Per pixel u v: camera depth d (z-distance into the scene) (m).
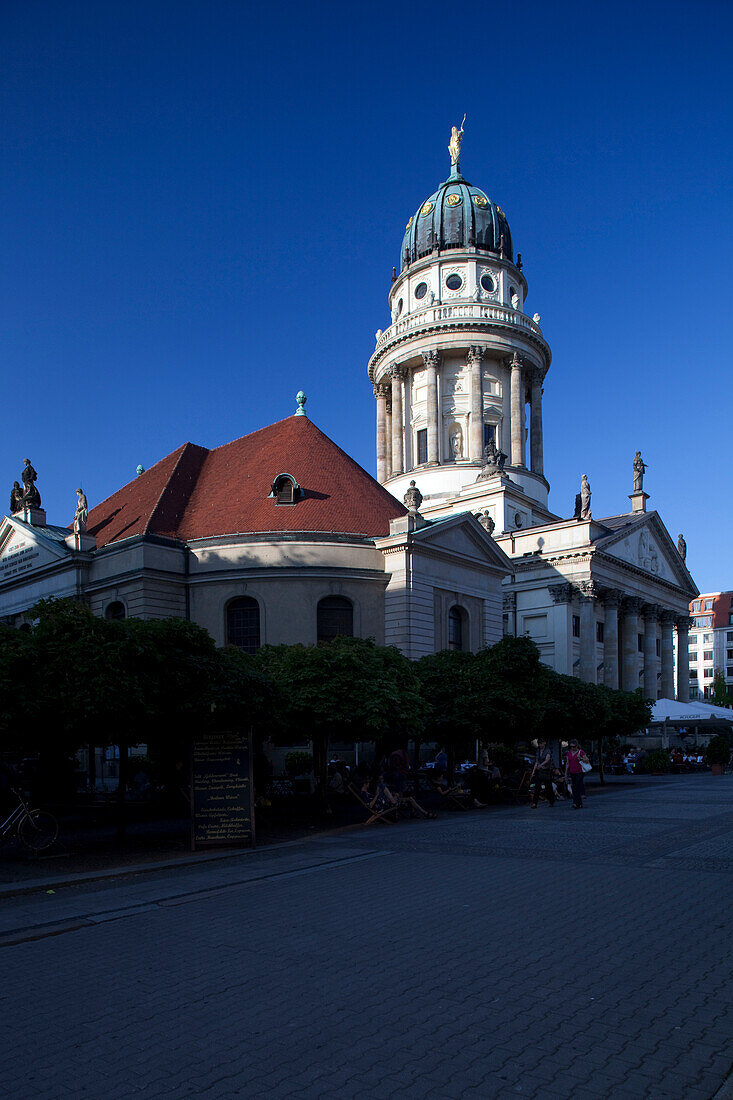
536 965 10.10
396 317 90.69
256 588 42.38
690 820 24.53
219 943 11.55
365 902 13.92
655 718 58.22
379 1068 7.27
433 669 33.62
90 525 53.00
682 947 10.77
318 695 26.16
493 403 83.00
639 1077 7.00
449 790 31.11
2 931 12.68
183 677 20.86
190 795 21.28
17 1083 7.22
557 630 69.69
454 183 90.44
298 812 29.33
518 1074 7.09
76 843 22.61
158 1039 8.09
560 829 23.16
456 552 46.31
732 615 149.88
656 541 83.06
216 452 54.47
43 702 19.53
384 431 90.44
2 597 53.00
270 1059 7.53
